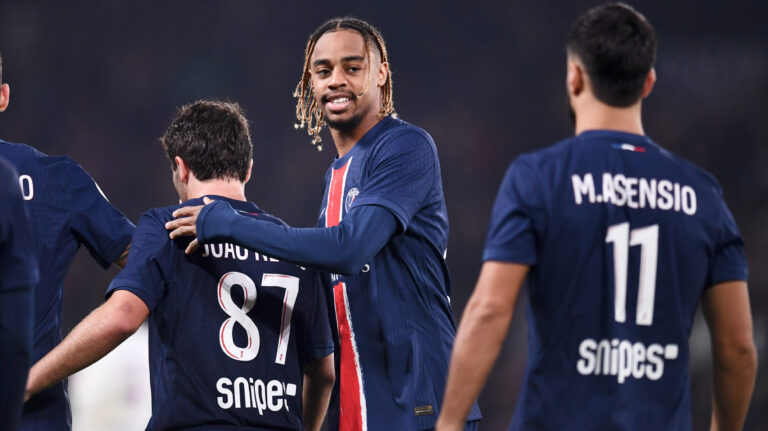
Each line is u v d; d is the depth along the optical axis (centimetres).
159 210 973
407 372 1052
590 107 800
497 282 758
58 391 1009
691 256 773
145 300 915
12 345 674
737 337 786
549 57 5231
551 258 763
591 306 759
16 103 5078
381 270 1067
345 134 1137
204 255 953
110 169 5097
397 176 1048
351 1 5294
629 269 761
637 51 779
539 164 777
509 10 5269
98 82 5147
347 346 1077
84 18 5138
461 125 5256
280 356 962
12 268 685
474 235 5091
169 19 5203
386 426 1045
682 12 5097
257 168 5156
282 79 5244
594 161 774
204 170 995
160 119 5172
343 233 976
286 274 987
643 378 758
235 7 5241
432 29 5300
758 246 4741
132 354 3077
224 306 946
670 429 756
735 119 5016
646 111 5112
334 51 1106
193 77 5216
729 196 4922
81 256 4544
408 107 5300
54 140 5097
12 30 5091
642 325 761
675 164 793
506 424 4188
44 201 1014
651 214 768
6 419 669
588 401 754
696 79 5075
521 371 4219
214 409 918
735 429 830
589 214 761
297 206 5097
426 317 1072
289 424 952
